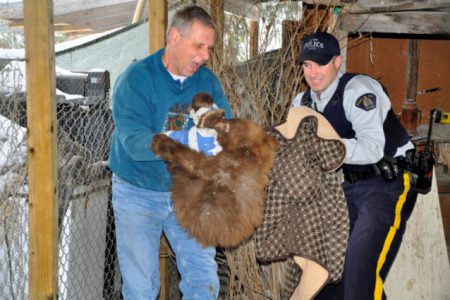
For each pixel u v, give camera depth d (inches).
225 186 96.7
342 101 127.0
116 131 113.4
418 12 175.5
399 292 158.4
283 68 157.6
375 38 226.7
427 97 235.9
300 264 125.8
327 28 163.9
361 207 128.3
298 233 124.2
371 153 121.0
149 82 112.4
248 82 153.2
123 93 110.8
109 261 142.1
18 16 185.0
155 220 119.2
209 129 96.0
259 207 101.4
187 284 122.9
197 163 95.8
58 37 268.5
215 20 150.8
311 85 129.7
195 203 97.9
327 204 123.3
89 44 179.5
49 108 104.3
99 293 136.2
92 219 131.2
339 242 122.6
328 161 120.8
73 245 123.3
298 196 123.0
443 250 163.0
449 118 148.9
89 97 139.5
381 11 174.1
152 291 120.9
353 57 229.0
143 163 114.9
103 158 137.8
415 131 221.8
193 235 103.0
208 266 121.5
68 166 122.8
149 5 145.8
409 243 158.7
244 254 151.2
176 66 111.8
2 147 114.4
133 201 117.2
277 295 152.3
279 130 126.6
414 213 159.3
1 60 129.3
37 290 108.0
